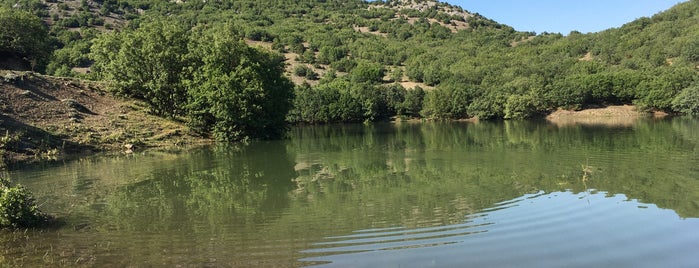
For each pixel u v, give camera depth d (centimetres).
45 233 1273
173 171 2434
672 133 4406
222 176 2261
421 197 1686
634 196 1633
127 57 4594
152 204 1639
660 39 12006
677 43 11144
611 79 9544
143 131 3925
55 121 3481
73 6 15775
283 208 1555
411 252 1084
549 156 2744
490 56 14200
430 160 2720
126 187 1970
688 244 1115
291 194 1794
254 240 1196
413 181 2028
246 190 1892
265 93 4394
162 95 4581
